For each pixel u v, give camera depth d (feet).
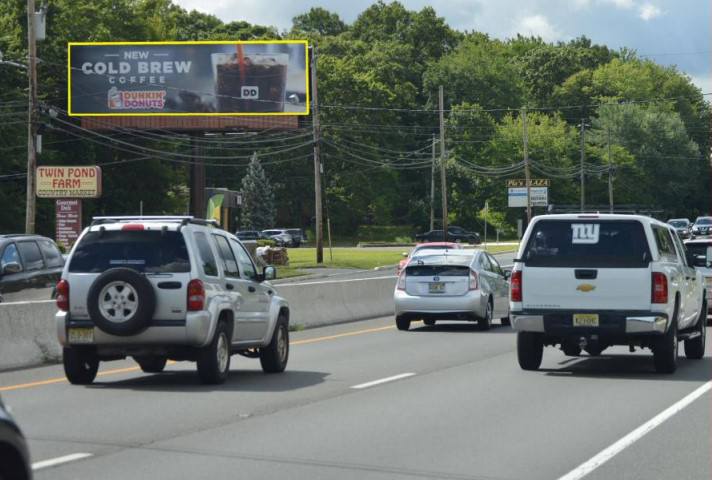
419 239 584.40
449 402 73.97
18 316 99.60
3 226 375.25
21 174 383.04
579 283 91.15
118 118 422.41
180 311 80.02
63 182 301.43
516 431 61.67
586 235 91.76
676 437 59.98
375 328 149.07
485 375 91.35
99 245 81.51
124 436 59.16
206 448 55.57
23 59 394.52
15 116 381.81
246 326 87.40
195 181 426.10
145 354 81.10
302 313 149.18
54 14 426.92
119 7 463.83
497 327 152.66
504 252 497.87
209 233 84.94
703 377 90.48
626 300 90.38
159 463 51.34
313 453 54.29
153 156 455.63
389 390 80.59
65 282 81.05
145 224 81.35
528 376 90.74
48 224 390.42
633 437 59.72
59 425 63.00
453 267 142.41
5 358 96.43
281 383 84.74
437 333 140.36
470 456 53.72
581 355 110.83
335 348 117.70
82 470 49.44
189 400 74.33
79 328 80.48
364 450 55.26
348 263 385.50
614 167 647.56
